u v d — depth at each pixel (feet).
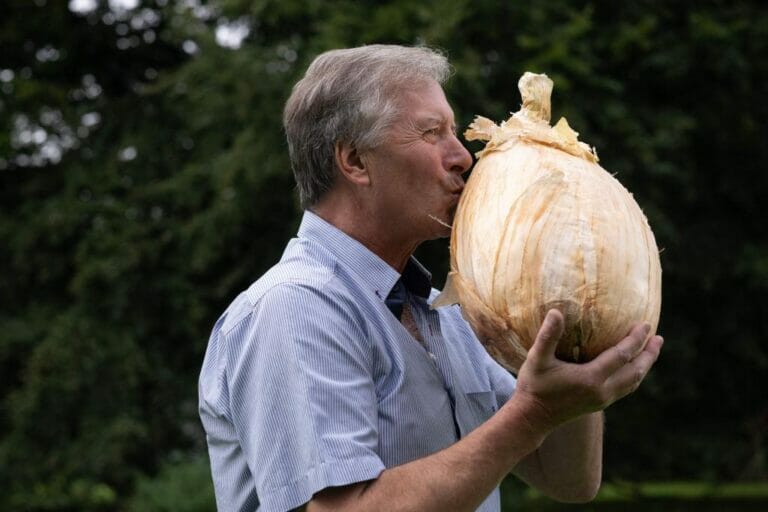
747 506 47.93
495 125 8.69
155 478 37.83
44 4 42.27
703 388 39.99
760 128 37.65
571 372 7.39
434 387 8.87
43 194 41.63
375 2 35.14
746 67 35.60
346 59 9.02
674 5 36.91
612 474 38.88
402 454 8.54
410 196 8.81
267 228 36.22
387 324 8.71
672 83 36.40
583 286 7.47
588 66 33.27
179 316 37.52
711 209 38.29
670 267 36.11
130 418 36.70
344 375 8.15
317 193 9.20
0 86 42.32
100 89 44.50
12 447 37.27
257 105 34.42
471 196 8.26
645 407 38.19
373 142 8.77
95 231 37.73
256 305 8.48
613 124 33.40
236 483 8.65
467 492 7.55
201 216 34.96
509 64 33.37
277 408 8.07
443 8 32.14
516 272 7.62
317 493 7.82
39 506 36.68
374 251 9.03
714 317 38.75
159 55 44.01
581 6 35.88
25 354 39.22
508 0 33.47
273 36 36.88
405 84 8.84
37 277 40.47
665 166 33.83
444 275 31.42
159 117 40.96
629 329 7.57
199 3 39.58
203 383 8.93
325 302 8.38
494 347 7.97
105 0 42.73
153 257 36.91
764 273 36.27
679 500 49.60
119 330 37.45
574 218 7.59
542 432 7.60
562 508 42.27
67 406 37.40
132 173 39.81
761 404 40.16
